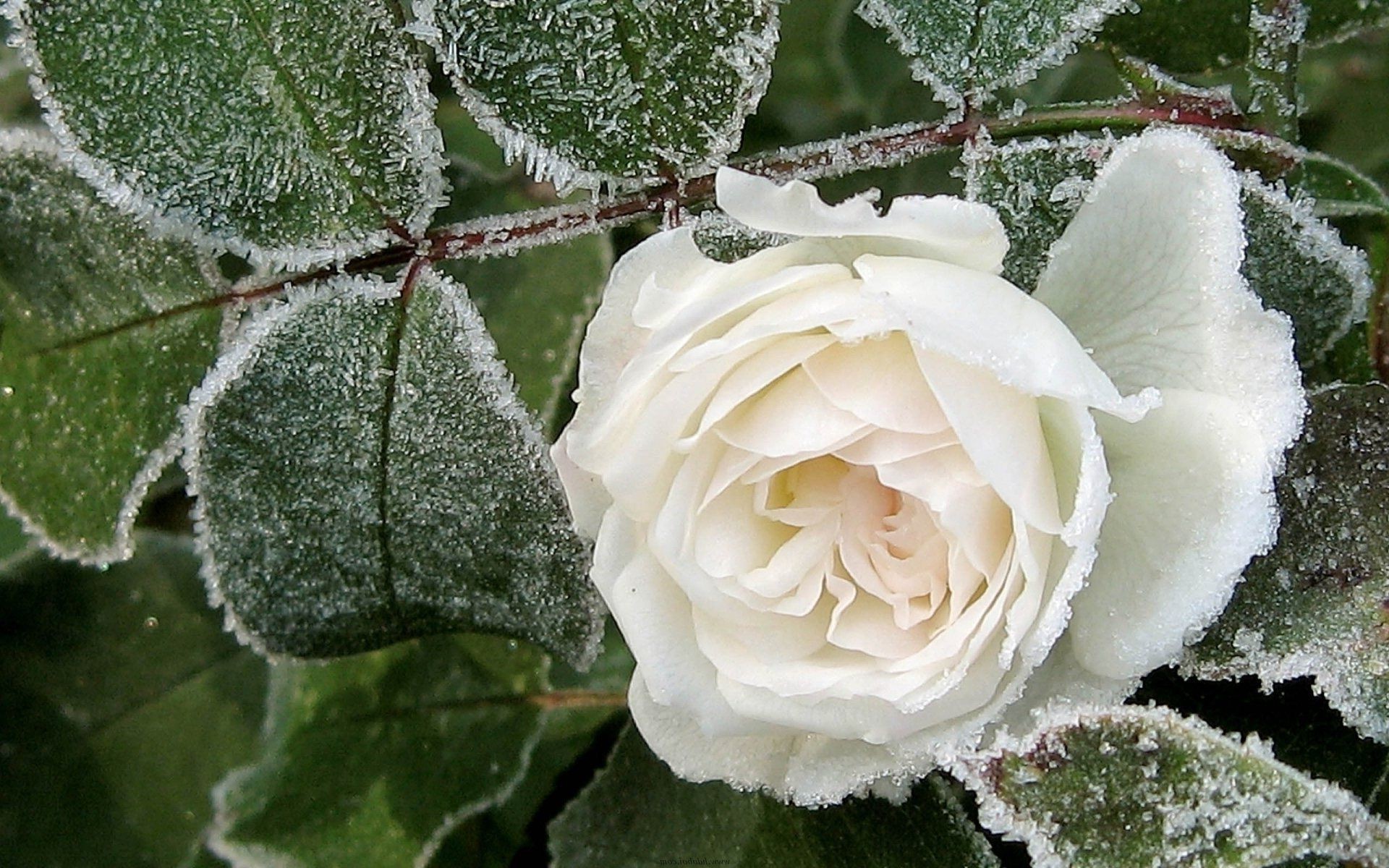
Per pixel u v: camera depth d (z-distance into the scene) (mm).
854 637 292
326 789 358
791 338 284
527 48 299
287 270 312
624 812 339
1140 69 314
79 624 390
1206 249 281
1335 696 290
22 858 383
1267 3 309
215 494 312
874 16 310
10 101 414
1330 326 310
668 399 281
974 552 283
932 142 310
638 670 303
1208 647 294
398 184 307
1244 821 283
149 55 301
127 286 314
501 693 367
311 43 302
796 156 309
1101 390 275
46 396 318
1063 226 303
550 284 359
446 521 313
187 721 394
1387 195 335
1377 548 292
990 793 286
